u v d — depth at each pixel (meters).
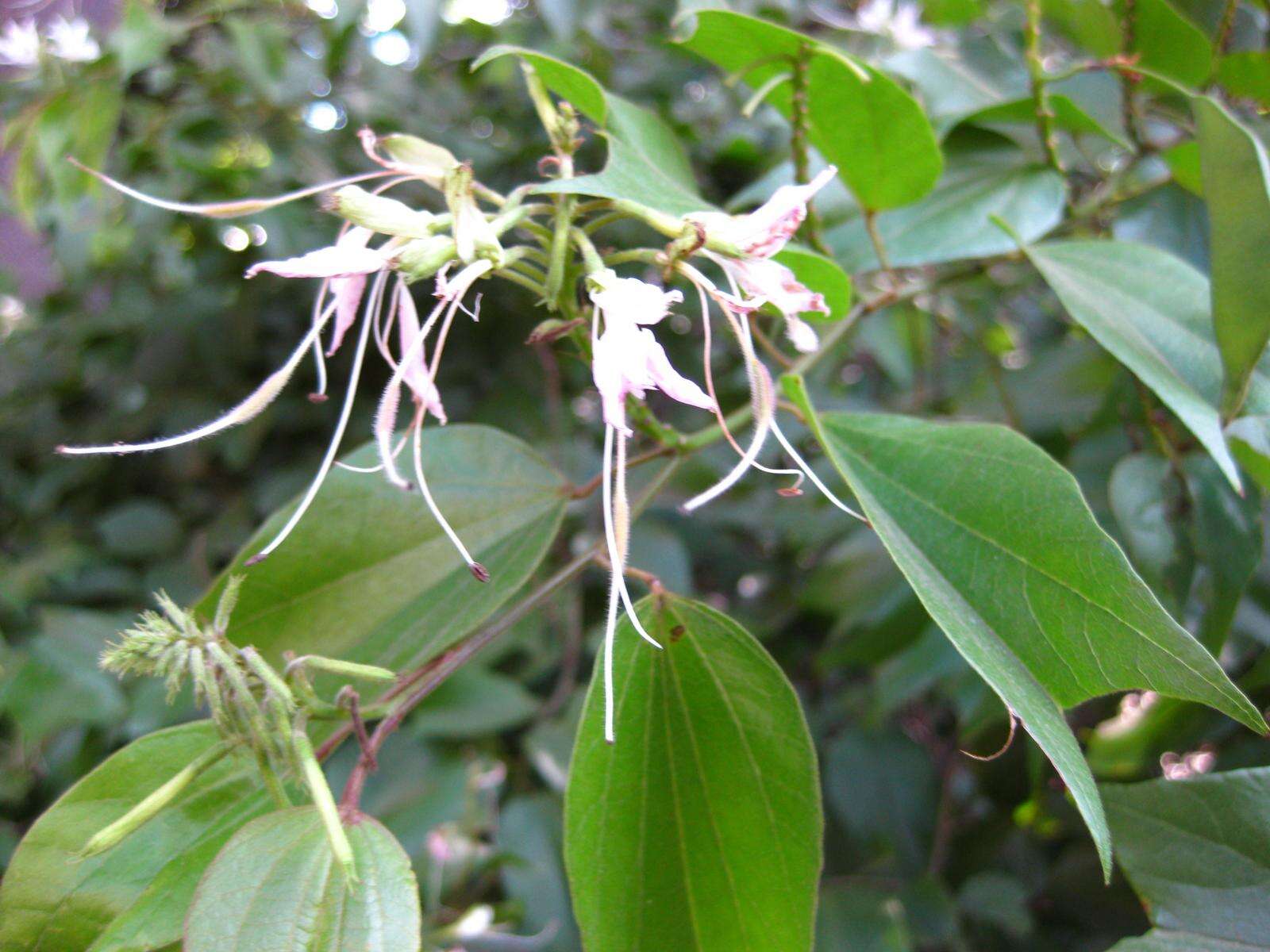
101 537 0.58
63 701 0.42
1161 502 0.27
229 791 0.21
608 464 0.18
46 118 0.43
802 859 0.21
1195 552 0.27
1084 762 0.18
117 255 0.55
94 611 0.52
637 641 0.22
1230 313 0.22
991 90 0.33
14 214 0.55
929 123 0.26
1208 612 0.26
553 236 0.21
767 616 0.55
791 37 0.25
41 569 0.52
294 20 0.52
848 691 0.54
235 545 0.53
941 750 0.52
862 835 0.41
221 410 0.54
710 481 0.49
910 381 0.52
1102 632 0.18
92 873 0.20
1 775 0.48
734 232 0.20
